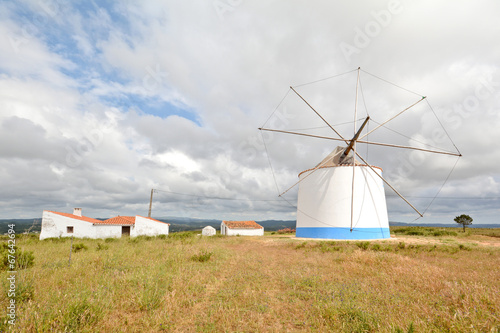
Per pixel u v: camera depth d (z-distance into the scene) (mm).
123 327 4461
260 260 11906
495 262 10594
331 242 19688
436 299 5500
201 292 6727
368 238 24141
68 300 4945
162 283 6980
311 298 6227
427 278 7289
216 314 5199
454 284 6234
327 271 9352
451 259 11992
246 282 7758
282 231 50750
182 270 8930
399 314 4742
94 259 10180
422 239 23156
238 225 47625
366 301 5609
